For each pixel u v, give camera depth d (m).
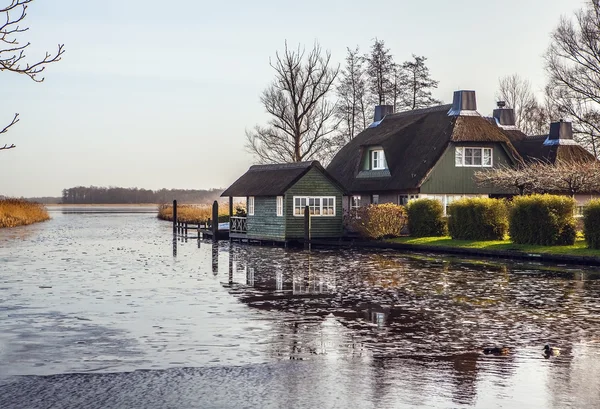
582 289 24.20
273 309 20.53
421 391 12.17
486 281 26.53
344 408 11.31
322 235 48.31
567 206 35.88
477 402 11.58
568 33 59.78
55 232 69.88
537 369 13.56
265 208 50.19
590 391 12.16
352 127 79.31
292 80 71.00
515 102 89.62
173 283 26.91
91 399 11.88
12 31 9.68
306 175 47.94
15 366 14.04
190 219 91.81
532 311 19.94
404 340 16.16
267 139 74.38
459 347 15.42
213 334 16.92
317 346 15.59
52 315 19.67
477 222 40.94
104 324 18.27
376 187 53.31
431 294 23.31
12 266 34.28
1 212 84.25
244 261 36.22
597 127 59.69
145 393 12.20
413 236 45.81
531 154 55.97
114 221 103.94
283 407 11.40
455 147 50.44
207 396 12.01
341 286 25.50
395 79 81.50
